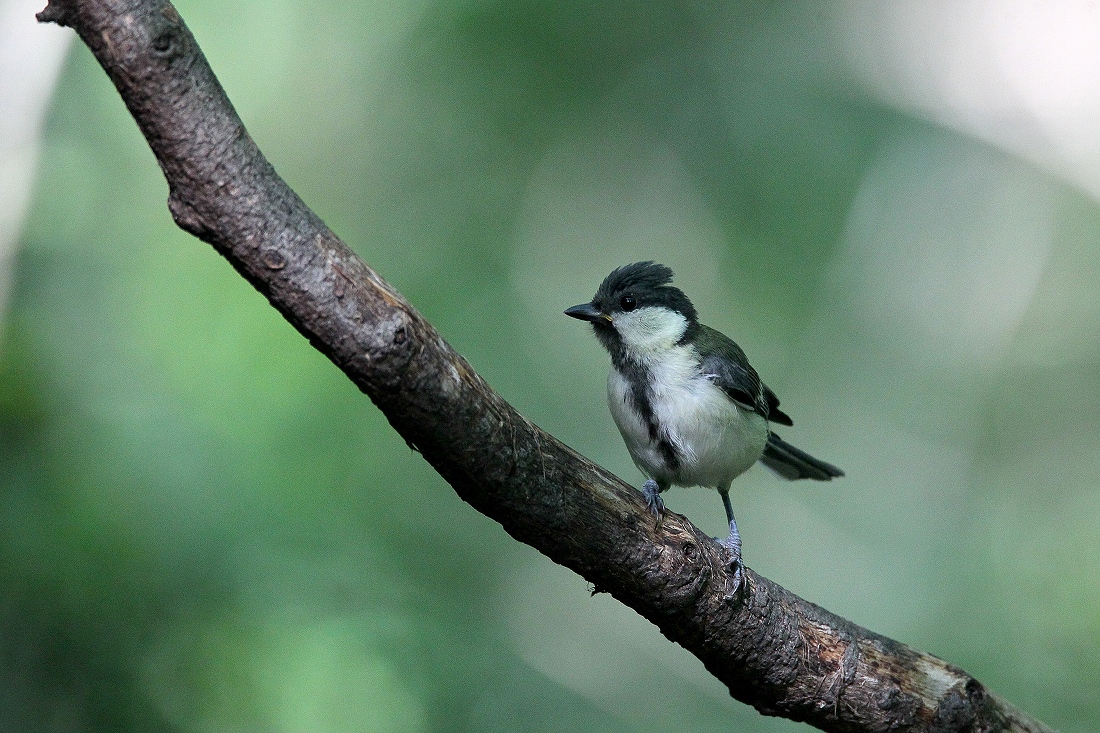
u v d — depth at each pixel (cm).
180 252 1198
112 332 1114
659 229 1708
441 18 1595
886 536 1641
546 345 1638
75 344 1069
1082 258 1762
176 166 399
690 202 1719
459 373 452
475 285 1559
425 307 1520
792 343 1733
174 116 390
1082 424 1692
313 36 1563
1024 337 1767
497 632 1223
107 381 1034
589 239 1689
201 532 947
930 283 1784
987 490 1675
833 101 1747
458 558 1267
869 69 1762
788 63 1747
